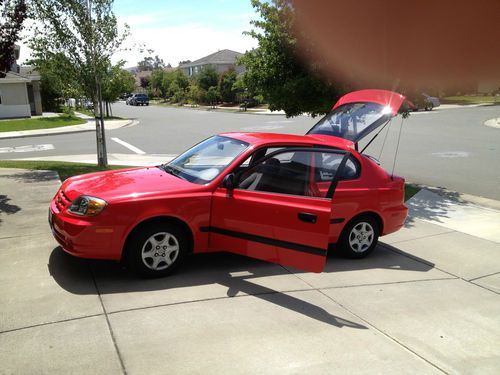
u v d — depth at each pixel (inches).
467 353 139.2
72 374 117.6
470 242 252.7
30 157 580.7
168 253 183.2
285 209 175.2
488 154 607.8
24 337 134.0
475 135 820.6
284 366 126.3
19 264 189.6
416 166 525.3
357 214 218.4
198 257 210.5
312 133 285.0
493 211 324.5
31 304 154.9
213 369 122.9
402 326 154.3
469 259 225.8
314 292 178.7
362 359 132.4
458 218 305.0
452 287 190.9
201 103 2329.0
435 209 329.4
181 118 1407.5
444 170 499.2
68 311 150.9
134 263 177.5
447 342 145.1
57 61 425.4
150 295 166.4
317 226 169.6
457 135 823.7
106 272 185.5
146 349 130.6
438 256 230.1
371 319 158.2
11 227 239.5
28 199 302.2
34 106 1418.6
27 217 258.7
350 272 204.5
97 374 118.1
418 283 193.8
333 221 213.2
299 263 174.6
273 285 182.9
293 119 1267.2
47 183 356.2
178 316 151.5
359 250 223.0
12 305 153.6
